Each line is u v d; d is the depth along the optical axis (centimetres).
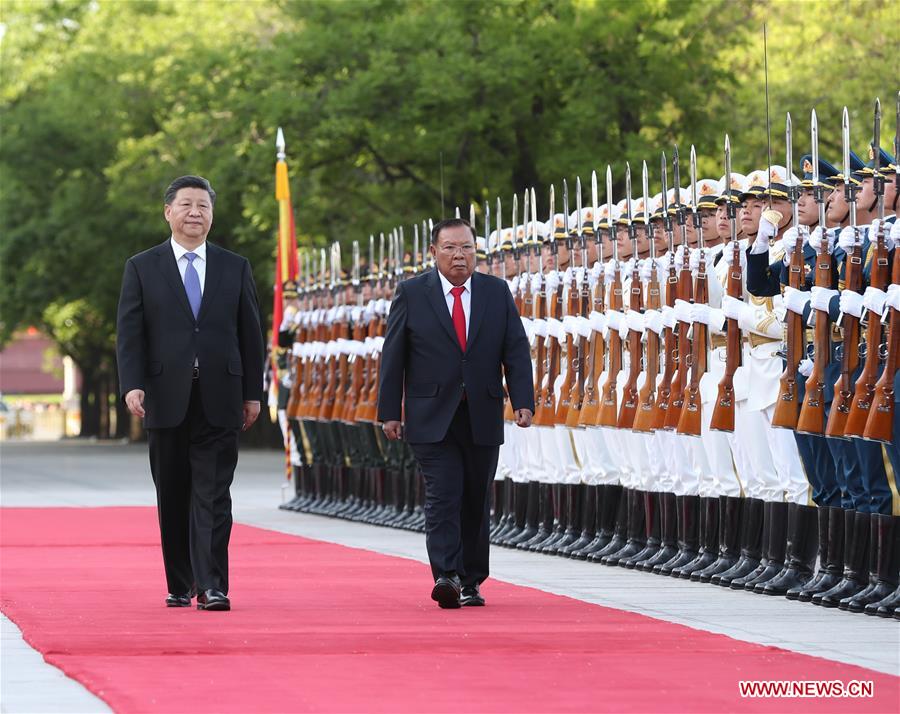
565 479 3575
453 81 7744
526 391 2756
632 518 3325
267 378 5650
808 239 2641
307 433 5100
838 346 2550
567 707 1686
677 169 3077
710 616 2505
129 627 2333
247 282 2688
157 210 10775
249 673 1898
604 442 3431
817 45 6931
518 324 2781
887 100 6525
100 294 12125
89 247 11738
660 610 2581
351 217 8706
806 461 2719
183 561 2630
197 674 1892
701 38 7762
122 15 12625
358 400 4594
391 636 2222
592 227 3447
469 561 2666
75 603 2653
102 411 17062
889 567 2547
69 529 4353
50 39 14500
